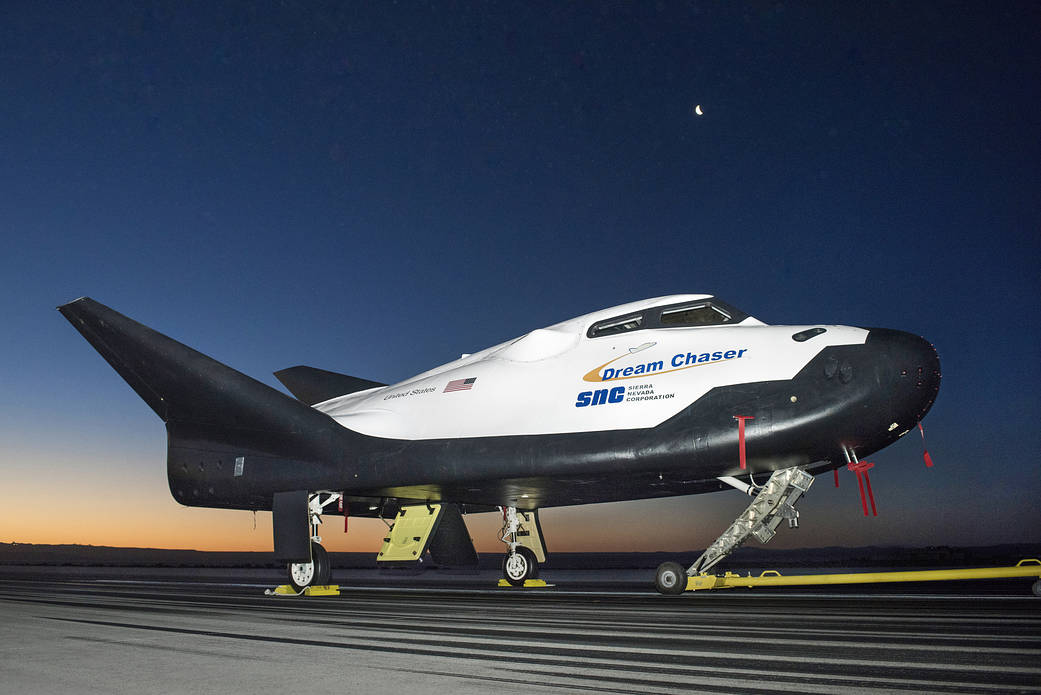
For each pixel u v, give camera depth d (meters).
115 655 4.13
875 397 8.25
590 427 9.50
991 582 11.38
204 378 11.55
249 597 9.62
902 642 4.26
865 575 7.81
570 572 20.88
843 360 8.50
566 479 9.80
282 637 4.88
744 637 4.60
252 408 11.43
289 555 10.81
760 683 3.15
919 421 8.56
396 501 12.45
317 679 3.35
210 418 11.96
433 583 14.60
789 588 10.20
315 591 10.70
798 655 3.86
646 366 9.61
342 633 5.07
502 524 12.80
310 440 11.29
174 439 12.44
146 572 25.16
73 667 3.73
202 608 7.50
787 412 8.47
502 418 10.25
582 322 10.81
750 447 8.53
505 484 10.31
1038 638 4.39
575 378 10.05
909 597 7.76
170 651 4.27
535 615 6.29
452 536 13.31
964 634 4.58
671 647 4.22
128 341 11.70
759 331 9.38
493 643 4.49
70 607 7.73
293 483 11.27
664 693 2.97
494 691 3.06
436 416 10.87
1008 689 2.98
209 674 3.50
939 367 8.45
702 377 9.13
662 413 9.12
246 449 11.87
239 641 4.68
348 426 11.30
